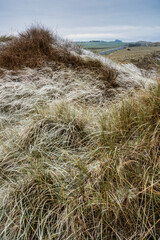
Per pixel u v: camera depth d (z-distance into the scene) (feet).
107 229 4.33
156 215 4.34
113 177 5.10
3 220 4.82
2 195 5.29
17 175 6.00
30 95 11.43
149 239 4.11
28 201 4.91
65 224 4.60
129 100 8.25
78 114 8.37
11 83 12.51
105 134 6.78
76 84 12.60
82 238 4.21
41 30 19.31
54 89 11.89
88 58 16.35
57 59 15.65
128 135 6.33
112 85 13.85
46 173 5.64
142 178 4.79
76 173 5.55
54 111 8.63
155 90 8.09
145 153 5.74
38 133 7.59
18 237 4.45
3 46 17.44
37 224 4.50
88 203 4.60
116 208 4.35
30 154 6.60
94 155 6.11
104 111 8.79
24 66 14.24
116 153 5.68
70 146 7.11
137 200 4.35
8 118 9.73
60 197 4.90
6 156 6.74
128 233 4.20
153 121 6.57
